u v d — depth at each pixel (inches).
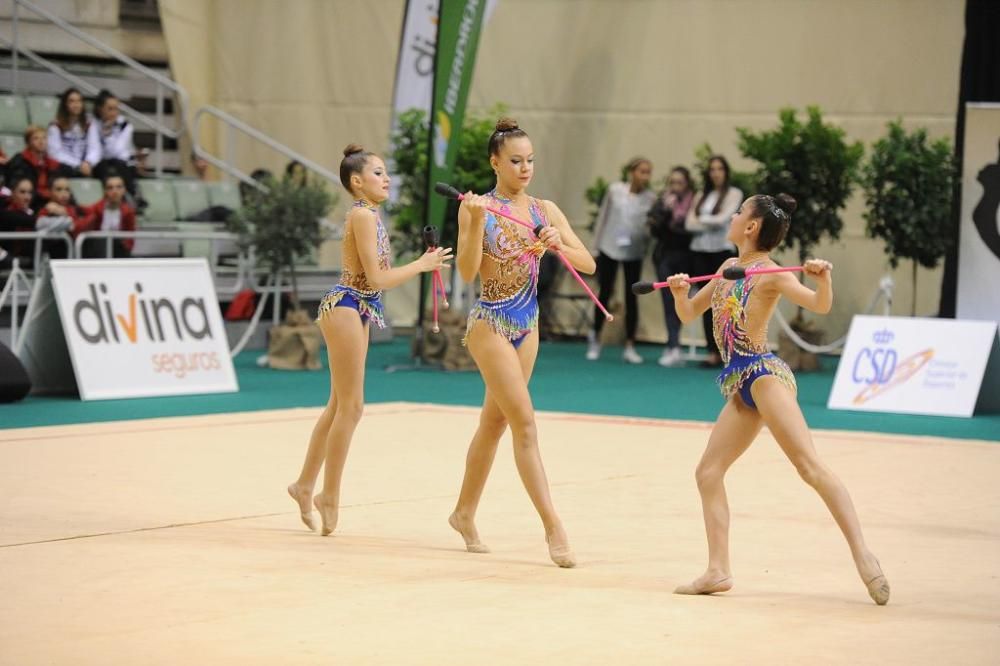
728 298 551.5
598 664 446.0
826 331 1676.9
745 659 454.6
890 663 452.1
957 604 537.6
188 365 1242.0
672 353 1545.3
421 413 1124.5
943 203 1430.9
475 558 613.9
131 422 1037.8
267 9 1902.1
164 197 1622.8
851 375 1222.3
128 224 1439.5
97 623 489.7
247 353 1583.4
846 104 1662.2
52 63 1785.2
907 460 916.0
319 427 663.8
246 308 1589.6
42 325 1202.0
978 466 893.2
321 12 1893.5
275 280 1563.7
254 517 701.3
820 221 1476.4
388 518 706.8
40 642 463.8
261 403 1182.3
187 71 1887.3
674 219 1517.0
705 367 1524.4
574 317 1830.7
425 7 1628.9
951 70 1600.6
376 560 605.3
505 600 534.3
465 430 1030.4
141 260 1238.9
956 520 713.6
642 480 825.5
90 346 1189.7
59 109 1514.5
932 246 1437.0
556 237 601.0
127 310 1219.2
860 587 565.9
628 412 1173.7
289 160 1908.2
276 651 455.8
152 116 1854.1
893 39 1630.2
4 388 1139.9
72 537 642.2
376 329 1777.8
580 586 560.1
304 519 669.3
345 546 634.8
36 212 1425.9
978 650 469.1
